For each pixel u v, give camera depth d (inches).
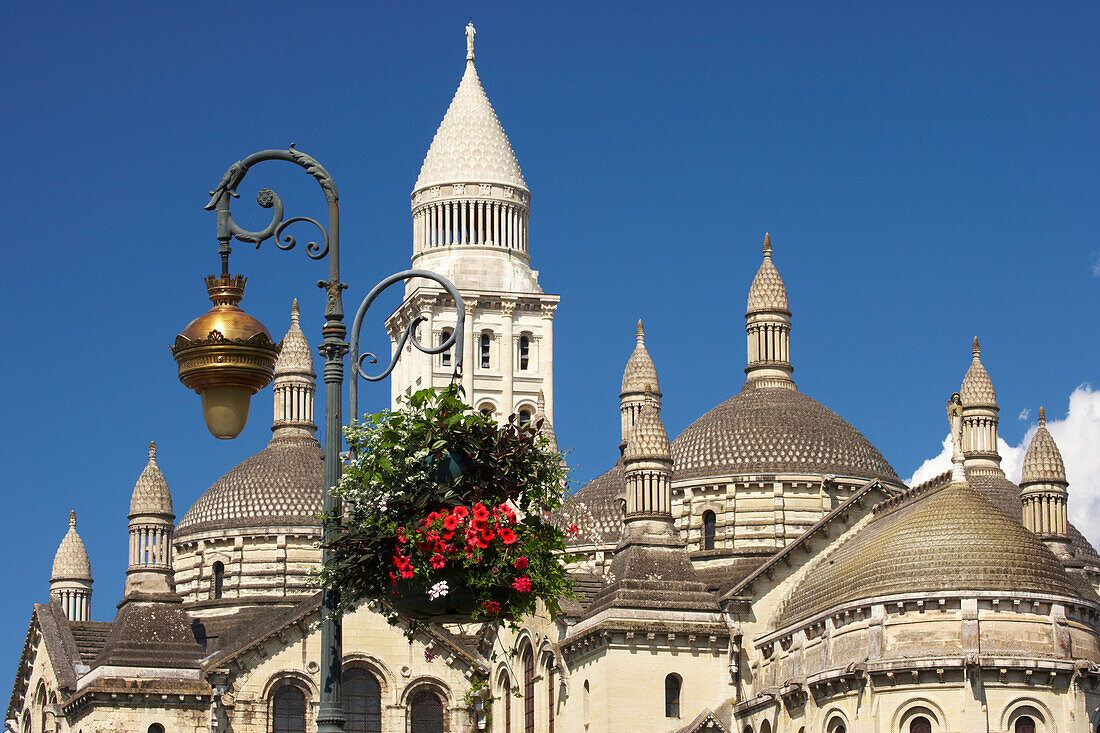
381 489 1333.7
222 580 4854.8
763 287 4648.1
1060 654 3245.6
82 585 5034.5
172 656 3978.8
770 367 4613.7
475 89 5113.2
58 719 4138.8
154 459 4197.8
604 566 4284.0
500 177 5024.6
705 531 4330.7
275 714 3991.1
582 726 3779.5
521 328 4958.2
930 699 3221.0
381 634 4131.4
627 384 4717.0
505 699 4128.9
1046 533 4242.1
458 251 4990.2
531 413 4933.6
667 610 3718.0
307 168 1338.6
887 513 3863.2
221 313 1302.9
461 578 1330.0
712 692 3698.3
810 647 3496.6
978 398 4790.8
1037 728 3208.7
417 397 1371.8
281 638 4023.1
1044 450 4276.6
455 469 1354.6
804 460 4320.9
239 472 4975.4
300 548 4845.0
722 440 4379.9
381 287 1423.5
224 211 1333.7
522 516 1409.9
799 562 3855.8
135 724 3902.6
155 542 4101.9
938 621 3270.2
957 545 3339.1
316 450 5083.7
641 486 3833.7
